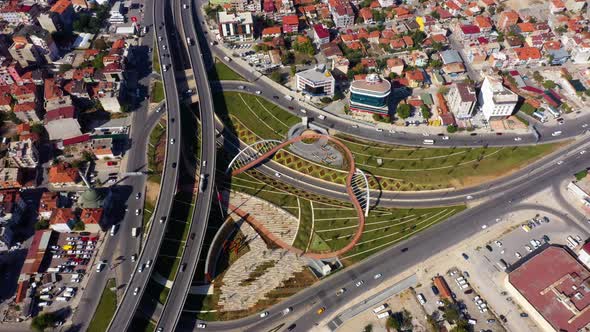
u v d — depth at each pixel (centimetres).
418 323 19625
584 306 18825
